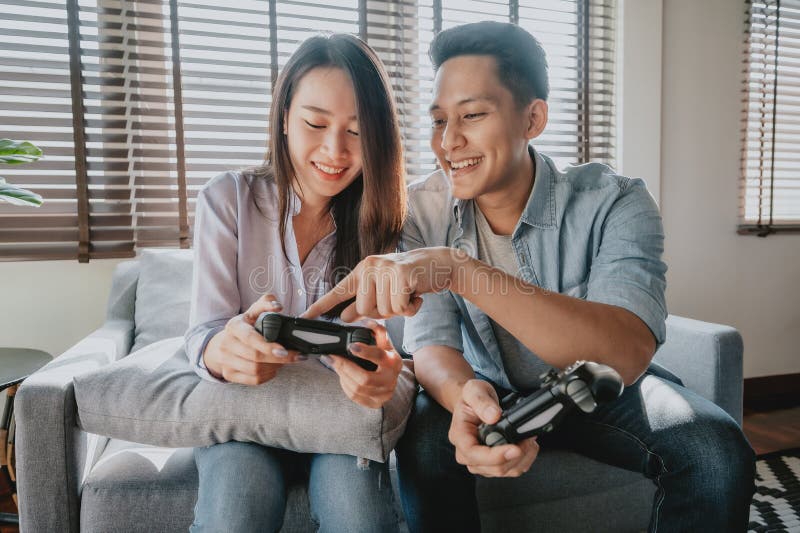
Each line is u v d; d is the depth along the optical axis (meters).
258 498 0.72
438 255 0.72
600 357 0.74
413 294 0.71
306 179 0.92
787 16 2.24
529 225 1.01
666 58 2.08
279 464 0.82
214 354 0.77
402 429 0.84
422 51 1.86
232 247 0.91
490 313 0.74
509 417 0.63
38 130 1.57
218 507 0.71
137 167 1.63
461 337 1.02
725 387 1.23
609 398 0.55
